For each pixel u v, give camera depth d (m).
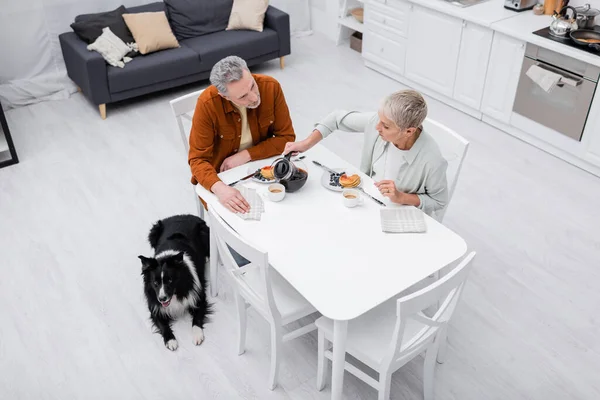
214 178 2.54
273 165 2.56
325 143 4.23
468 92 4.49
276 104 2.76
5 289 3.05
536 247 3.25
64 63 5.09
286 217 2.36
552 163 4.01
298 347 2.72
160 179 3.89
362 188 2.51
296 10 6.04
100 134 4.45
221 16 5.15
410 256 2.16
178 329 2.82
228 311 2.92
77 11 4.96
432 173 2.35
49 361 2.67
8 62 4.83
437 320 2.11
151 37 4.71
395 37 4.93
